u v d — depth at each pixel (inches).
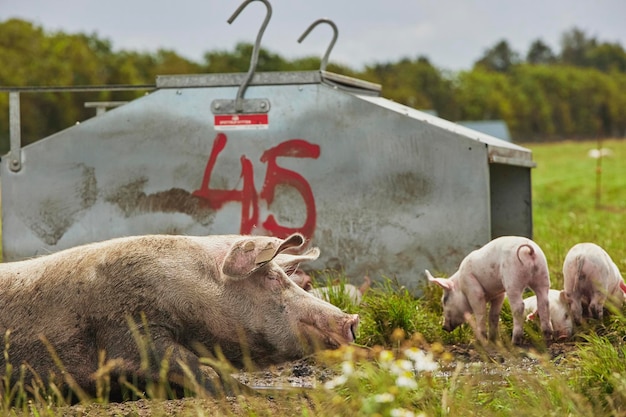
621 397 209.3
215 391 237.0
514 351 287.9
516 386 215.0
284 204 387.9
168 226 396.8
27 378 244.1
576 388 216.8
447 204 373.1
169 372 239.8
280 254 276.5
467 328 331.6
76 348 244.7
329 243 384.2
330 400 212.2
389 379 211.3
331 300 338.0
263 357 255.4
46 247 406.6
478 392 217.6
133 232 399.5
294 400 225.9
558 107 4037.9
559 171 1733.5
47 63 2231.8
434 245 374.3
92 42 2763.3
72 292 246.1
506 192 436.1
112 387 245.6
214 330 250.4
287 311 252.7
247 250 247.4
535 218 738.2
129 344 241.9
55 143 404.8
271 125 388.2
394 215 377.7
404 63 3607.3
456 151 371.9
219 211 392.8
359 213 380.8
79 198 403.2
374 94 442.3
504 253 306.5
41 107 2166.6
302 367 289.1
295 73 385.7
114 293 244.7
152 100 397.1
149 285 245.4
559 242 485.1
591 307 315.0
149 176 397.4
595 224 625.6
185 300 246.8
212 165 392.8
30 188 407.2
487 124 1973.4
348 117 381.7
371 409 189.3
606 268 313.1
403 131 376.5
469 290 315.0
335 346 251.3
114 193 400.5
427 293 366.9
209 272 252.2
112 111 400.5
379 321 322.0
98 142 401.4
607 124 4185.5
